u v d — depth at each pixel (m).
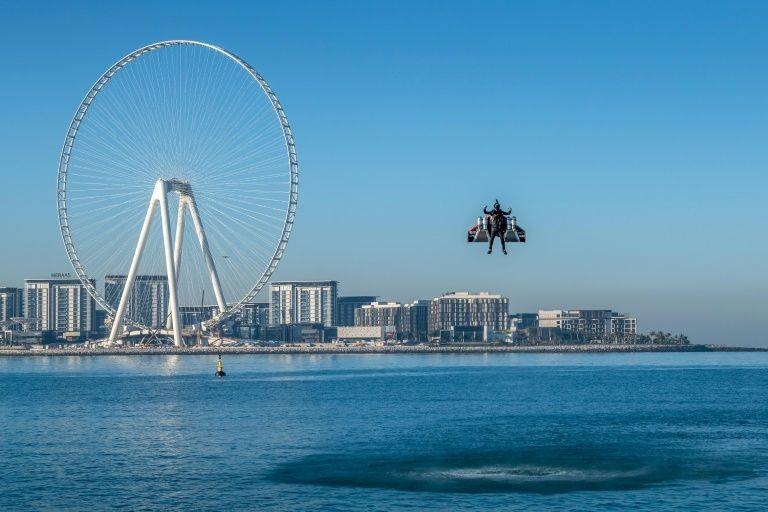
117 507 69.50
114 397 171.75
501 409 141.75
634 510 66.81
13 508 69.38
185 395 176.12
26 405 153.88
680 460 87.62
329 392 183.25
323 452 93.69
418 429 113.56
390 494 72.69
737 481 76.88
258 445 99.25
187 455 92.56
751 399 162.75
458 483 76.75
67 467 85.94
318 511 67.44
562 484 76.12
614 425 117.94
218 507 69.19
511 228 40.00
